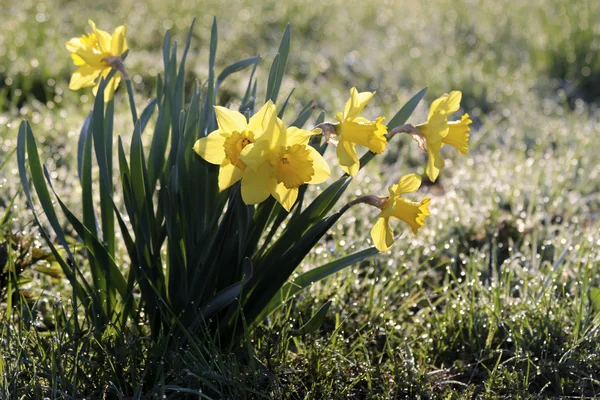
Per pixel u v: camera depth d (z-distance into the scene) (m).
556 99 3.17
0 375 1.42
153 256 1.51
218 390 1.47
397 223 1.99
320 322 1.52
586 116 2.86
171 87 1.55
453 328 1.67
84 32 3.65
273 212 1.54
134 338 1.51
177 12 4.06
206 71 3.21
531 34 3.86
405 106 1.50
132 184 1.47
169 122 1.55
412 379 1.55
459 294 1.72
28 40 3.27
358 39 3.90
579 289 1.74
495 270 1.79
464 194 2.24
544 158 2.56
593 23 3.74
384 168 2.52
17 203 1.84
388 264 1.79
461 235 1.96
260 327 1.57
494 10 4.32
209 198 1.50
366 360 1.58
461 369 1.61
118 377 1.48
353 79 3.42
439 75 3.32
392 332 1.65
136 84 3.06
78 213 1.92
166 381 1.49
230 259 1.50
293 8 4.22
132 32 3.66
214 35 1.53
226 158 1.37
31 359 1.47
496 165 2.37
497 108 3.10
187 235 1.50
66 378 1.45
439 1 4.59
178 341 1.51
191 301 1.50
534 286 1.75
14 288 1.60
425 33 4.03
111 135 1.54
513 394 1.54
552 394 1.57
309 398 1.51
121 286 1.54
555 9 4.22
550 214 2.08
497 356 1.63
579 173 2.31
